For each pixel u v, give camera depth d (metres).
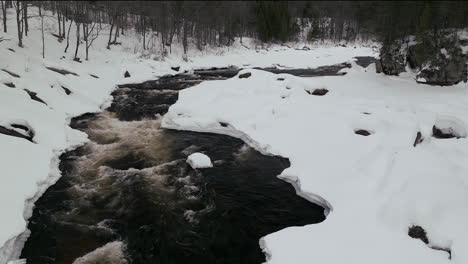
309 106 17.23
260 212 10.70
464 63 20.33
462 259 7.63
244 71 23.86
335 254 8.06
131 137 16.41
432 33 21.97
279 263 7.91
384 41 24.39
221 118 17.11
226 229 9.90
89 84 23.62
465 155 12.28
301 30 69.12
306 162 12.91
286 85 20.92
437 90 20.22
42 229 9.73
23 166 11.70
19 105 15.44
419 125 14.62
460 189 9.52
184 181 12.42
